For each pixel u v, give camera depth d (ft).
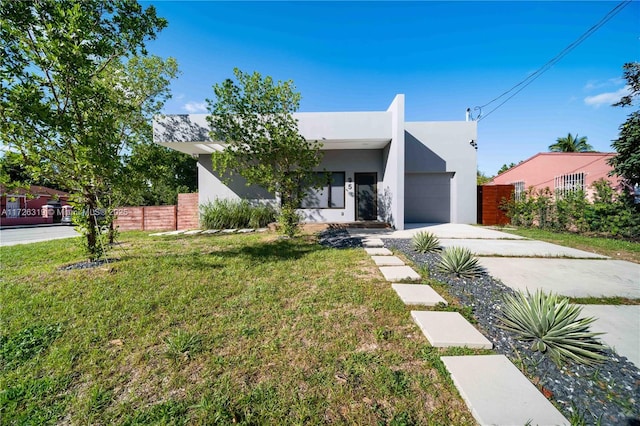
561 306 7.88
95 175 14.35
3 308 9.89
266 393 5.90
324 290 11.74
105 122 13.41
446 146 38.45
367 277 13.53
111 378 6.49
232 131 23.66
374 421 5.19
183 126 29.86
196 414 5.39
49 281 12.55
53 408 5.57
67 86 12.84
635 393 5.67
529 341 7.69
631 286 12.33
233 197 36.47
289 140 22.82
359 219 36.55
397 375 6.40
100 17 14.21
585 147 80.59
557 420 4.92
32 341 7.83
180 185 71.05
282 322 9.03
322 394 5.88
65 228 52.90
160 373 6.64
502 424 4.84
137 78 25.77
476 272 13.80
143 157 16.57
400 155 29.66
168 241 25.09
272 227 32.07
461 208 38.58
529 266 15.71
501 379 6.05
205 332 8.40
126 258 17.15
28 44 12.39
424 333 8.18
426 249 18.86
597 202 28.17
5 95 11.41
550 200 32.24
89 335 8.28
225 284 12.53
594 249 20.44
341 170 36.35
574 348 6.84
